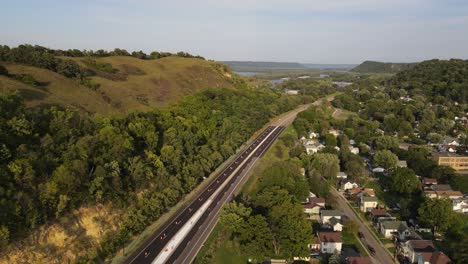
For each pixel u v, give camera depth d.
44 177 62.09
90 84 128.50
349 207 93.12
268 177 90.62
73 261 56.62
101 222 65.69
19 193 55.38
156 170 84.31
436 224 78.62
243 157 123.69
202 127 119.25
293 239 64.19
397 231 77.31
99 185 66.69
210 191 92.81
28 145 65.94
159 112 112.81
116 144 77.06
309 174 105.62
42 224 57.25
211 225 74.62
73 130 76.19
